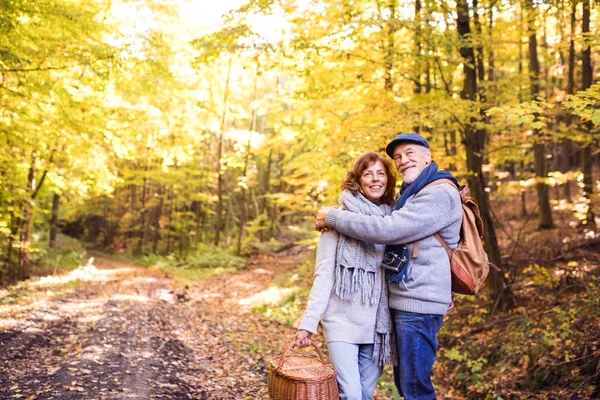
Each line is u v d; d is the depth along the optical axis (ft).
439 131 25.86
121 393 15.35
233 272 63.52
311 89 26.04
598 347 16.85
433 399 8.13
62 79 27.22
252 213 104.12
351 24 22.62
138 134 37.99
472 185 25.20
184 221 95.25
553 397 16.24
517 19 25.18
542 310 21.65
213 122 52.29
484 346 21.25
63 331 24.11
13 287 37.91
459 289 8.27
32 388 15.30
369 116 26.53
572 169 54.54
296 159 45.75
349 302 8.35
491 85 26.37
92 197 98.68
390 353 8.40
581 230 33.99
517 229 42.55
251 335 27.91
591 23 26.78
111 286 45.29
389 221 7.82
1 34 23.99
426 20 22.00
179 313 32.81
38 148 32.63
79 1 28.43
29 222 45.29
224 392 16.96
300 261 67.72
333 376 7.84
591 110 12.92
